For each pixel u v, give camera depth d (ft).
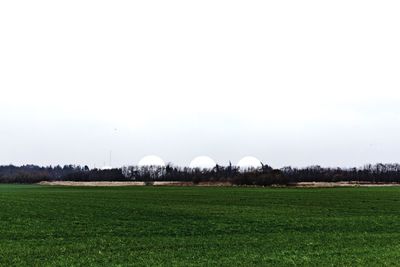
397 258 78.23
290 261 75.82
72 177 562.66
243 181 361.30
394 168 483.10
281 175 360.89
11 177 559.79
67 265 73.46
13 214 139.64
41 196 221.46
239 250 85.35
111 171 560.61
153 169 550.36
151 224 119.14
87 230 109.09
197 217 133.80
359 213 146.20
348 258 78.23
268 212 147.23
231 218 131.54
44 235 102.01
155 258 78.48
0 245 89.86
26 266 72.69
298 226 116.57
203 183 376.48
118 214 140.56
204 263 74.54
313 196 217.77
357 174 479.41
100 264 74.13
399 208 161.89
